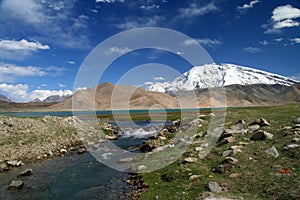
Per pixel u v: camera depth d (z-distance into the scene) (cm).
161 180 1575
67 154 2805
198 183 1365
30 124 3534
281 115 3228
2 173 2125
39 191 1689
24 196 1609
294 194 1056
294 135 1845
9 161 2334
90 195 1556
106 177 1900
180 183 1436
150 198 1312
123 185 1666
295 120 2406
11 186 1744
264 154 1599
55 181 1884
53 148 2959
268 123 2497
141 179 1680
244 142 1977
